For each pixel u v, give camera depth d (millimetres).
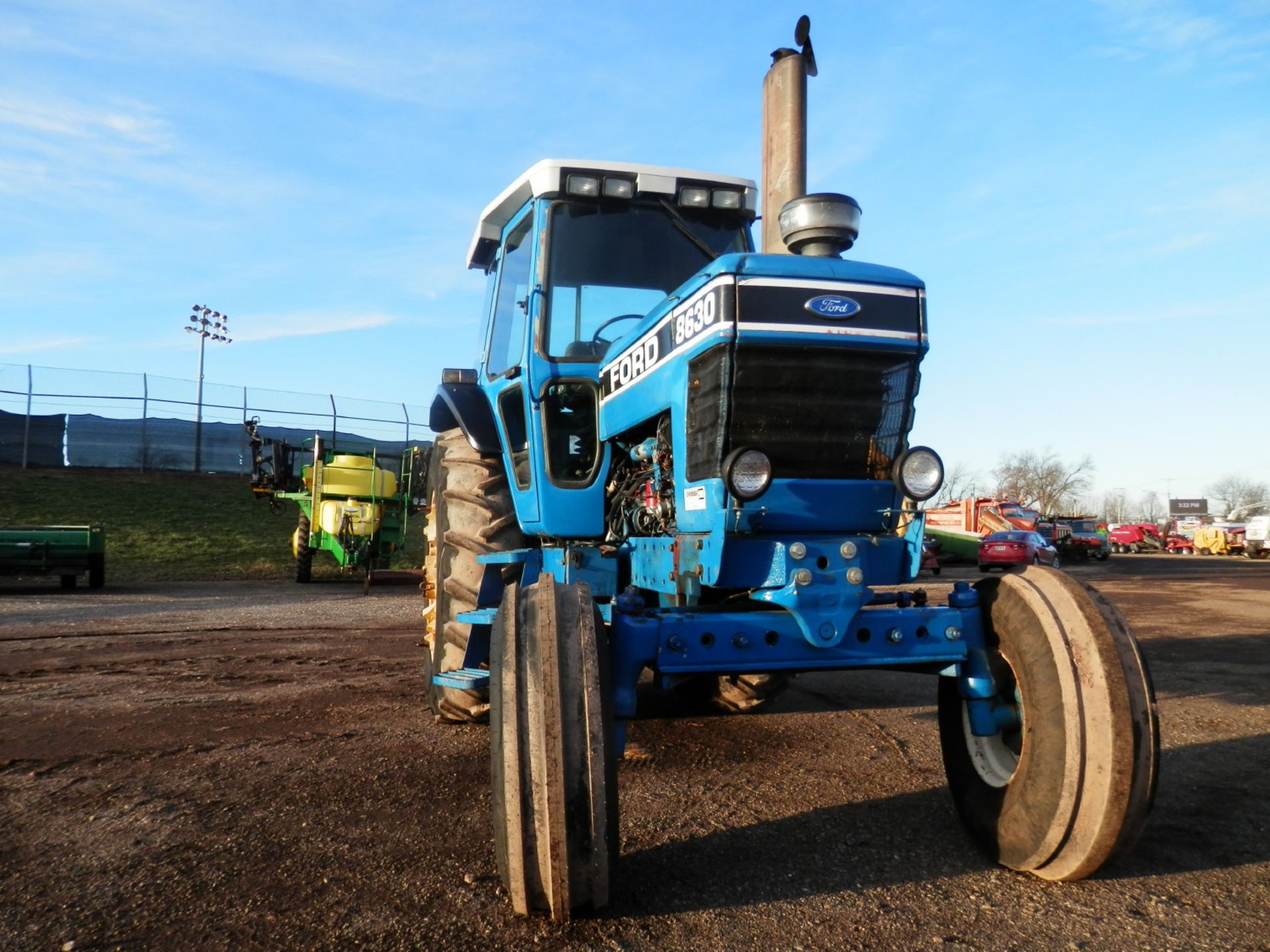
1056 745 2678
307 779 3924
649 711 5449
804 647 2922
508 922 2525
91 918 2551
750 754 4402
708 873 2887
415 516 30625
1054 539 36688
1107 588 19125
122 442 32188
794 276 3082
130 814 3455
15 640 8570
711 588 3221
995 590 3045
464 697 4797
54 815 3443
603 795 2457
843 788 3834
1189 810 3615
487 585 4645
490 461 5051
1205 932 2477
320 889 2754
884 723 5113
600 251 4543
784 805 3590
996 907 2635
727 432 3045
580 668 2543
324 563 20281
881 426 3209
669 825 3348
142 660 7359
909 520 3158
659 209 4668
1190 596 16531
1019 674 2873
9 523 22203
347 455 16797
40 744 4566
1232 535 49250
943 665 3107
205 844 3131
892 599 3293
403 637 8938
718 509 3023
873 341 3131
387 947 2379
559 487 4266
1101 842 2602
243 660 7367
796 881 2824
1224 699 6078
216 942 2408
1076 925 2518
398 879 2828
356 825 3326
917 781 3947
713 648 2854
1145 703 2633
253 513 26016
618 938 2426
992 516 30438
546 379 4312
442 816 3422
